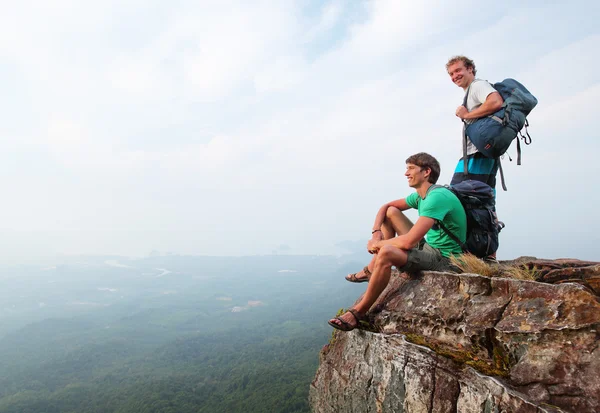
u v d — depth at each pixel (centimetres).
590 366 256
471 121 455
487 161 460
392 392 380
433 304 389
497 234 420
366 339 440
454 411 315
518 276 346
